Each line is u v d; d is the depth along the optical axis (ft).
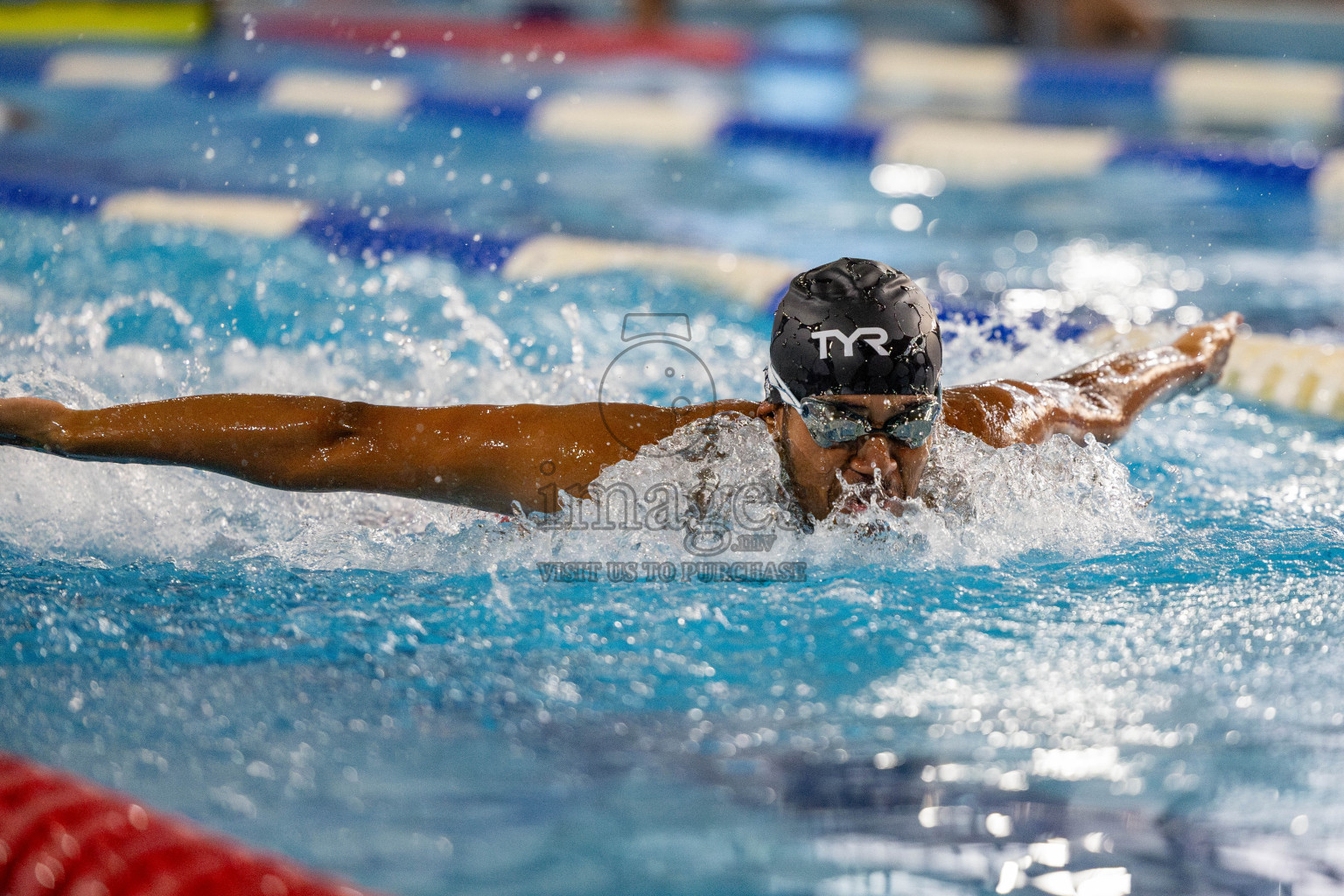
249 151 73.51
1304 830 16.25
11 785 16.21
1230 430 34.91
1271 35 125.18
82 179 63.57
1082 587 23.53
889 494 23.27
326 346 38.81
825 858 15.64
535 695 19.47
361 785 16.90
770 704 19.20
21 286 44.62
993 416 27.43
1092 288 50.44
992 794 17.01
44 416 25.02
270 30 112.68
